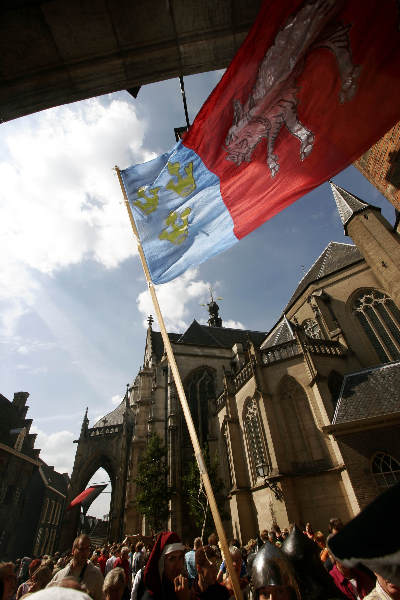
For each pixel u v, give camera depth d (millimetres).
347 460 16141
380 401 17078
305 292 29750
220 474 27047
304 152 5230
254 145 5754
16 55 4785
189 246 6559
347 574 3014
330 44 4719
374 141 4477
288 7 4848
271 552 2529
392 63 4348
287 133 5367
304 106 5090
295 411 20172
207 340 46375
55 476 65625
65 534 36500
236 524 21281
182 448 31594
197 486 25312
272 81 5195
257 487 20297
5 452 43312
